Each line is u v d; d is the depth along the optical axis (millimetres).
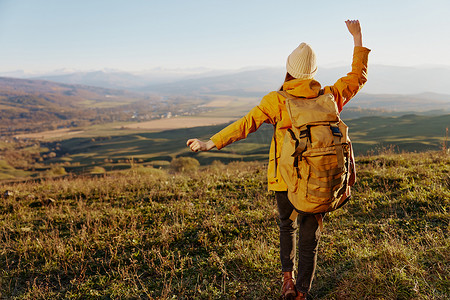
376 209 4574
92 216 5277
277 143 2244
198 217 5000
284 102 2186
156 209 5500
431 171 5867
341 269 3025
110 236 4492
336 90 2338
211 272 3336
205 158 98125
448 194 4504
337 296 2615
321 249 3482
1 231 4965
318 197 1916
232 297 2844
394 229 3814
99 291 3227
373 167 6848
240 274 3205
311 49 2229
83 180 8930
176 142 197750
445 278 2545
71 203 6527
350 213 4574
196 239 4199
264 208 5055
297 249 3570
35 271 3732
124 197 6504
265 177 6988
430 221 3898
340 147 1904
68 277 3600
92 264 3816
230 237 4191
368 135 102375
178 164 38500
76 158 184375
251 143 116312
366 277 2709
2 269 3816
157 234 4445
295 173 1997
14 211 6113
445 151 7531
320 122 1973
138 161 128125
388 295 2473
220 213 5090
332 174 1896
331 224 4234
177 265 3596
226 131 2238
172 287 3117
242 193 6141
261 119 2244
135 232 4512
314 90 2186
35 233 4883
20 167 155250
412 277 2646
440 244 3146
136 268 3607
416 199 4574
